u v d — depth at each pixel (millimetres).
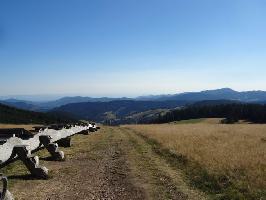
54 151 16906
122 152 21078
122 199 10758
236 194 11859
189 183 13531
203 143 25375
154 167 16250
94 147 23266
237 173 14766
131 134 38188
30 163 12695
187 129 45750
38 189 11227
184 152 20328
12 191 10742
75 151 20719
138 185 12617
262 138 30484
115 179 13383
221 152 20328
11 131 14547
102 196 10961
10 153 11859
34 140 15062
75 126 28953
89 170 14906
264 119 176875
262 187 12688
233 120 177750
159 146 24516
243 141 27234
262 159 17984
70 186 11945
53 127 21781
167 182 13352
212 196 11852
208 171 15008
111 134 37875
